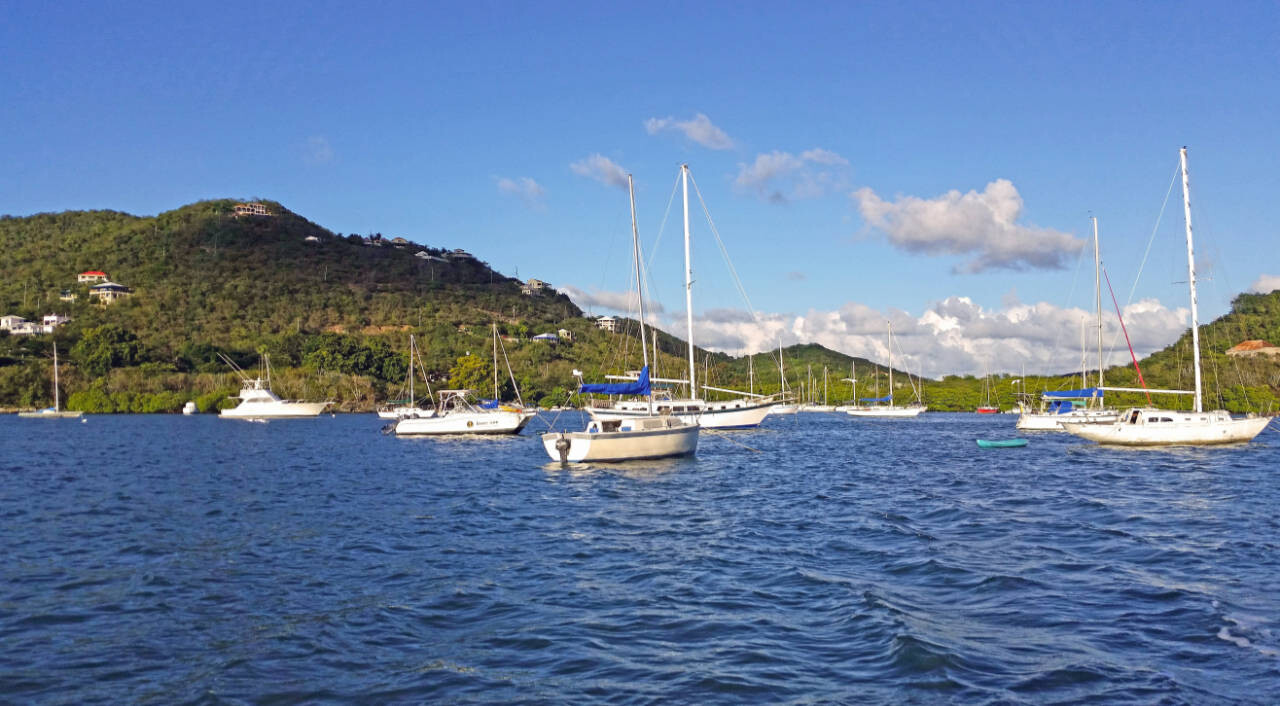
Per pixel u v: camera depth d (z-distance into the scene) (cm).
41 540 2039
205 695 1015
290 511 2545
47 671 1102
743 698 991
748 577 1619
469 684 1046
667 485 3219
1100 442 4916
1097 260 6494
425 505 2678
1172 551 1838
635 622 1313
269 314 17488
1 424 9469
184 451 5278
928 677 1047
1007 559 1769
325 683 1053
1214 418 4684
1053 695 989
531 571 1683
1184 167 4697
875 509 2559
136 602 1448
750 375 11969
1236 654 1130
